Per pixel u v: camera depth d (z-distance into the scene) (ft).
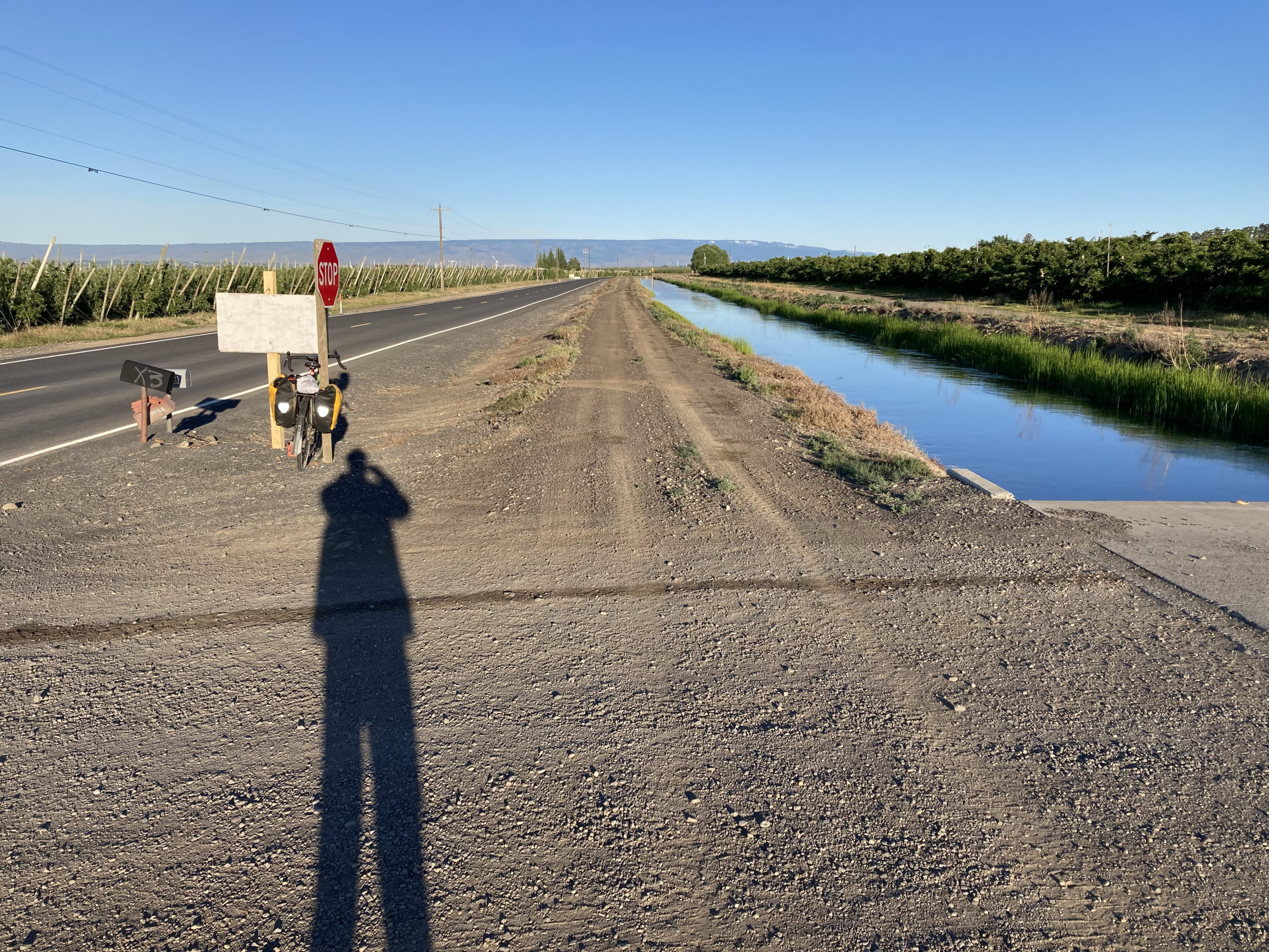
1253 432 38.11
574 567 16.69
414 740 10.30
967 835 8.68
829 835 8.66
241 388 41.09
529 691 11.59
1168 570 16.78
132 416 32.89
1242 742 10.48
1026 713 11.19
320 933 7.21
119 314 82.48
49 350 58.08
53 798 9.06
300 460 24.52
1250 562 17.30
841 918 7.52
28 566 16.24
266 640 13.08
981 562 17.25
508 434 30.53
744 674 12.18
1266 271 74.95
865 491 23.25
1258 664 12.62
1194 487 28.27
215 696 11.29
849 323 99.35
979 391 52.34
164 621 13.75
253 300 23.90
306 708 11.04
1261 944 7.22
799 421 35.29
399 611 14.30
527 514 20.42
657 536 18.76
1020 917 7.54
